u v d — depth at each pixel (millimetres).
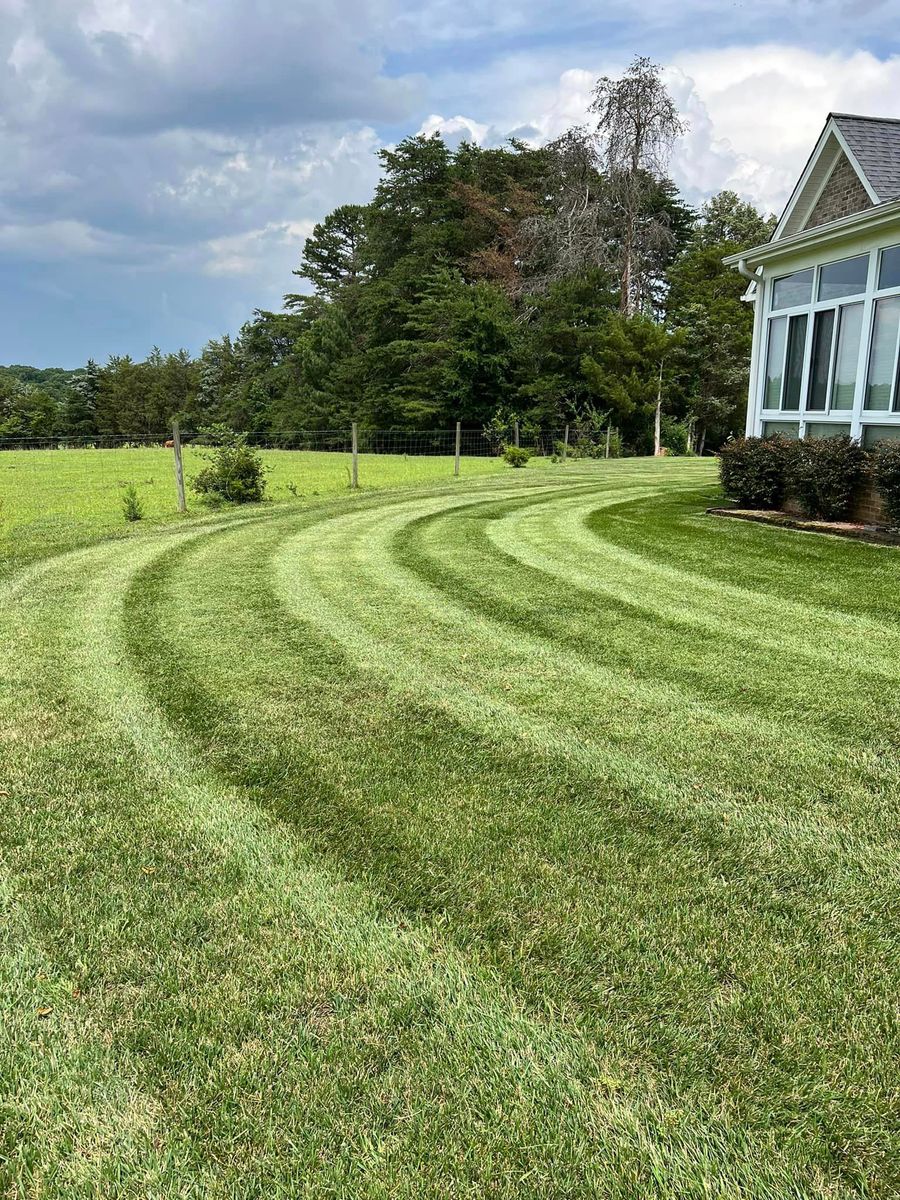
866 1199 1434
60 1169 1507
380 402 34906
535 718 3592
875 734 3359
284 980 1979
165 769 3131
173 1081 1688
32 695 3943
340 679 4137
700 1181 1468
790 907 2258
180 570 6848
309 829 2680
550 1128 1573
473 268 34969
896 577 6090
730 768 3080
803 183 10359
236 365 53281
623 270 31047
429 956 2064
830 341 8773
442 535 8414
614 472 16859
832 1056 1742
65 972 2014
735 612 5262
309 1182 1468
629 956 2061
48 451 29391
